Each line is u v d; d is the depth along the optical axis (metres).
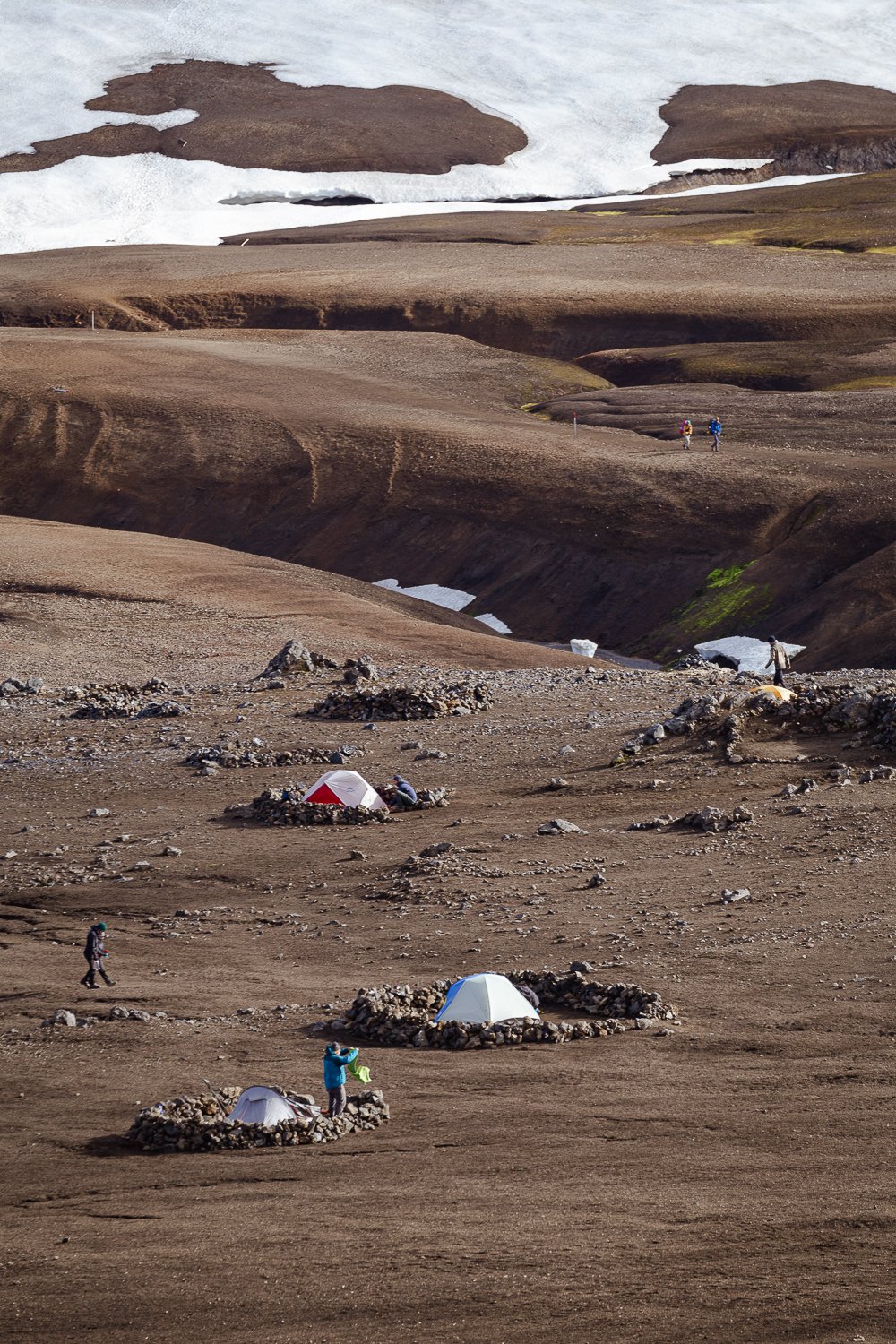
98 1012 57.59
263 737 112.56
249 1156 40.59
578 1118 41.75
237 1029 54.88
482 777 97.44
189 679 143.00
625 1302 27.44
